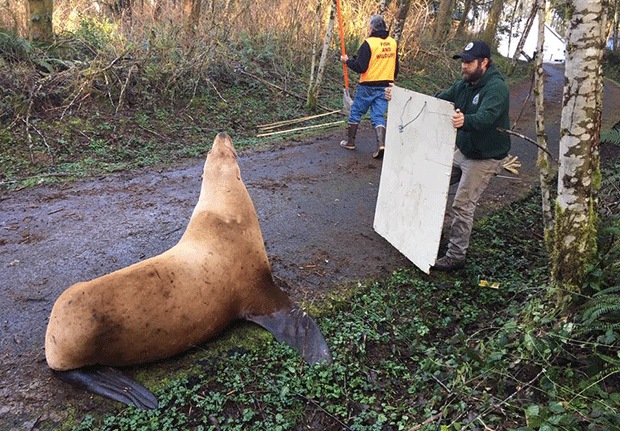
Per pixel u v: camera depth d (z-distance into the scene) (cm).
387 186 565
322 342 393
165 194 654
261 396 349
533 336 364
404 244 532
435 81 1565
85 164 734
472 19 2761
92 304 317
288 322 400
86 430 309
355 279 496
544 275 511
